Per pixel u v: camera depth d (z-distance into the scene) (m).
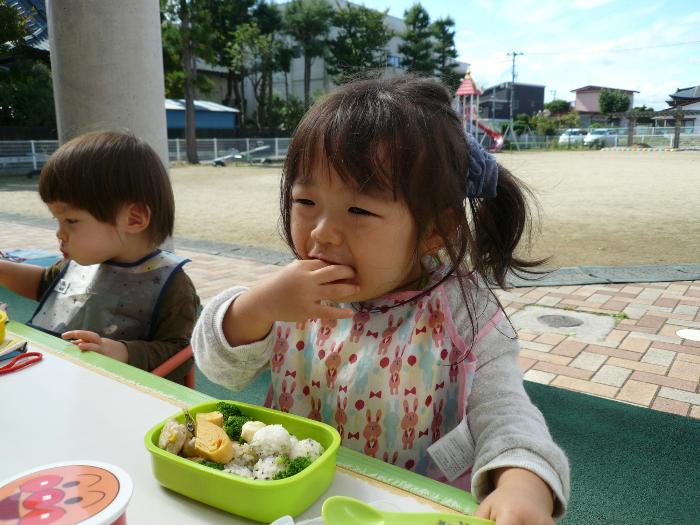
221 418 0.86
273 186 15.55
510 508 0.70
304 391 1.21
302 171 0.95
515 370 1.07
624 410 2.63
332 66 36.59
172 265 1.80
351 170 0.89
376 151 0.89
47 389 1.07
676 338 3.65
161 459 0.75
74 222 1.63
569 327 3.86
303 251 0.98
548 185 14.13
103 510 0.56
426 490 0.79
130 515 0.71
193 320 1.82
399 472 0.83
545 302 4.44
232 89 41.16
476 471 0.85
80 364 1.20
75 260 1.70
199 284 4.91
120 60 3.32
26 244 6.42
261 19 35.47
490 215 1.15
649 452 2.26
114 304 1.76
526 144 40.09
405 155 0.90
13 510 0.56
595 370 3.13
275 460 0.76
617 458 2.21
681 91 61.03
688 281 5.08
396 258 0.94
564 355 3.36
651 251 6.44
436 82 1.08
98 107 3.33
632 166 21.33
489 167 1.07
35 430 0.92
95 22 3.25
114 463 0.82
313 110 1.00
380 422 1.12
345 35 37.25
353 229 0.91
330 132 0.91
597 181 15.44
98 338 1.49
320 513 0.73
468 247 1.03
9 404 1.01
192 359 1.80
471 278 1.12
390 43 45.84
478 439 0.97
